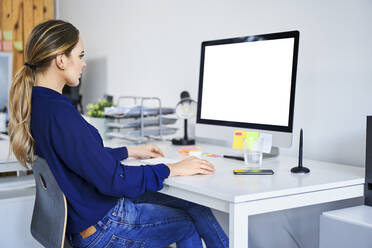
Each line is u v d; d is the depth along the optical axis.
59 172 1.33
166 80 2.86
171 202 1.80
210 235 1.66
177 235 1.56
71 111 1.34
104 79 3.64
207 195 1.30
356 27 1.75
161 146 2.27
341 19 1.81
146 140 2.42
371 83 1.71
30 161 1.43
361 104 1.76
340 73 1.83
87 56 3.90
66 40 1.41
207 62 2.06
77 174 1.37
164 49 2.86
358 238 1.30
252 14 2.21
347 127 1.82
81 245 1.43
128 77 3.29
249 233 2.24
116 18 3.40
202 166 1.53
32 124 1.35
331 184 1.40
